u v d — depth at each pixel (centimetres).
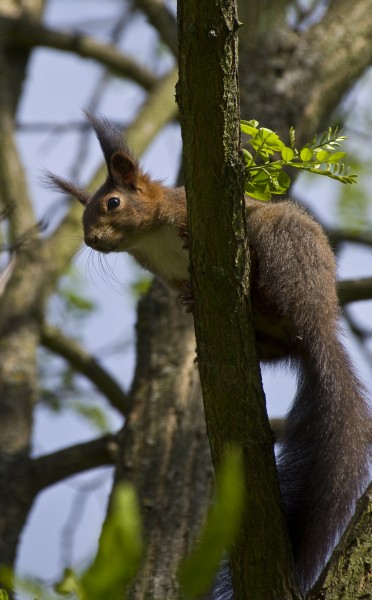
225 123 664
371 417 804
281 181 736
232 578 706
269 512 693
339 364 828
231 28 643
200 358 714
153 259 1057
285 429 855
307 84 1528
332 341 845
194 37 639
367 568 679
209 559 339
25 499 1298
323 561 745
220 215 683
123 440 1155
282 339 911
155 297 1279
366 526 705
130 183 1038
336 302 901
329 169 718
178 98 679
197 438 1129
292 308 861
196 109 661
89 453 1324
